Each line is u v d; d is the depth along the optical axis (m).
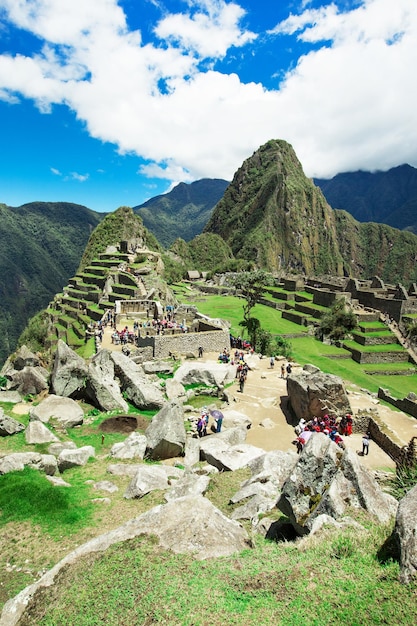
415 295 98.31
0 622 8.13
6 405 23.38
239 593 7.70
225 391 29.31
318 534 9.12
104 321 50.25
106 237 184.38
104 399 24.81
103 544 9.60
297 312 92.94
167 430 19.11
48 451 18.17
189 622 7.09
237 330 70.31
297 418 26.33
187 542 9.34
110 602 7.84
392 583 7.20
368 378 58.59
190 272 183.38
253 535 10.50
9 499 13.71
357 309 88.25
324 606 7.05
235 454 18.50
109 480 16.30
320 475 10.55
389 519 9.46
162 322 46.72
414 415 40.53
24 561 11.13
